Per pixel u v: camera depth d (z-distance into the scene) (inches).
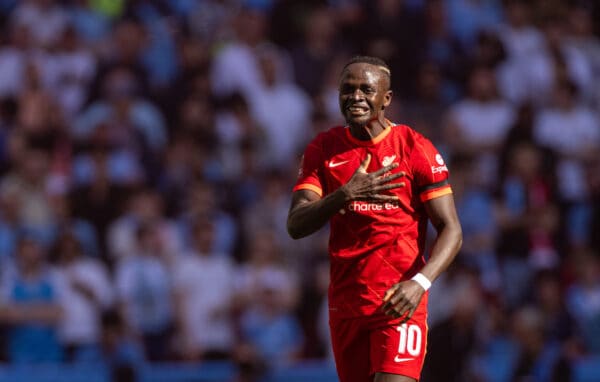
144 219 1640.0
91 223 1648.6
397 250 747.4
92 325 1526.8
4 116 1843.0
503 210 1784.0
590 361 1557.6
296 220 732.7
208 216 1679.4
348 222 753.6
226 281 1585.9
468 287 1524.4
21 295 1501.0
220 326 1565.0
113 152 1760.6
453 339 1465.3
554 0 2245.3
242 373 1455.5
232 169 1788.9
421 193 751.7
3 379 1406.3
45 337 1493.6
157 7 2060.8
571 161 1987.0
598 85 2186.3
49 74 1936.5
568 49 2192.4
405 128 766.5
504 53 2107.5
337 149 764.6
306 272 1630.2
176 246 1620.3
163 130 1841.8
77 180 1740.9
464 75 2096.5
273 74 1951.3
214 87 1951.3
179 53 1971.0
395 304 709.3
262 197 1716.3
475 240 1723.7
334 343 776.9
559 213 1847.9
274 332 1541.6
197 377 1466.5
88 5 2101.4
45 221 1648.6
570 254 1722.4
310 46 2018.9
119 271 1558.8
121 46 1910.7
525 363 1523.1
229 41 2043.6
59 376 1427.2
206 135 1807.3
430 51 2092.8
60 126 1830.7
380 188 706.2
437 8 2133.4
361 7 2103.8
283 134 1913.1
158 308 1546.5
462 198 1761.8
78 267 1546.5
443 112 2014.0
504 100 2031.3
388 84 753.6
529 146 1855.3
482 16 2213.3
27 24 2009.1
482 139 1980.8
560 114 2038.6
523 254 1727.4
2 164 1756.9
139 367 1453.0
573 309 1662.2
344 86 746.2
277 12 2137.1
